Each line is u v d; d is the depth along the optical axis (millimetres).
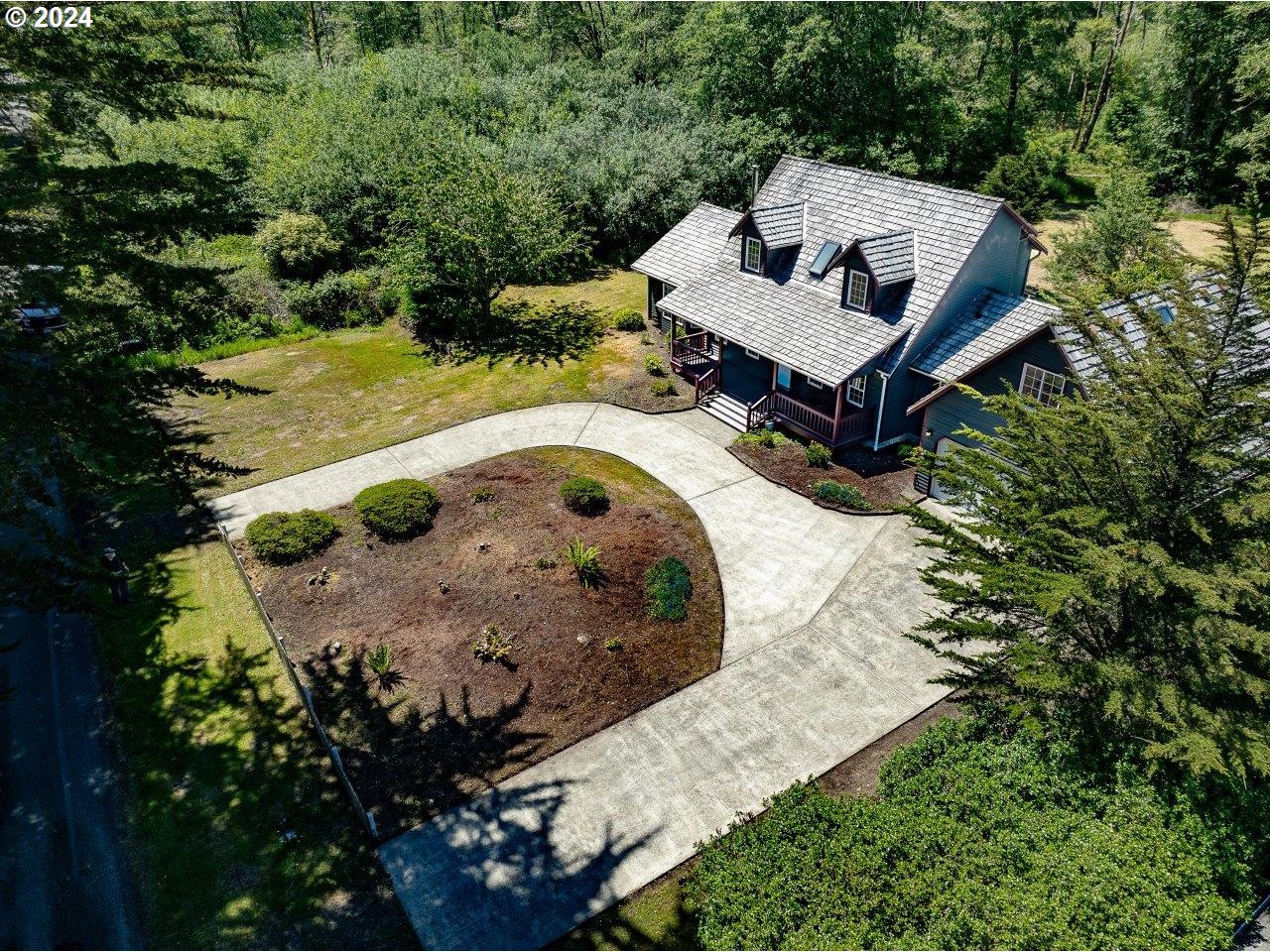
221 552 22391
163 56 14211
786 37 43375
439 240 33438
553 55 65312
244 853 14688
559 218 36469
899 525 22828
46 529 12977
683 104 48094
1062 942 10836
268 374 32469
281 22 71562
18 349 12633
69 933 13383
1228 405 12148
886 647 18875
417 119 46344
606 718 17234
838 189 28906
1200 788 12781
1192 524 11883
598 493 23359
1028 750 13930
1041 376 21297
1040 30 50094
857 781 15664
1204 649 11469
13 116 12922
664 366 32031
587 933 13336
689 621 19688
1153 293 13906
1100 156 58906
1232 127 49469
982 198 24500
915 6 51562
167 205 14000
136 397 13359
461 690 17844
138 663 18828
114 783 16000
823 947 10914
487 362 33031
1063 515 12539
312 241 38125
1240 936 12242
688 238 33406
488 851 14633
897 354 24609
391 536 22375
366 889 14070
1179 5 48875
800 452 26188
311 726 17156
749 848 12781
